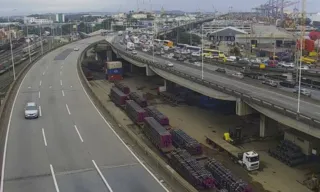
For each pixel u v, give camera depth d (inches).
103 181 1309.1
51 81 3257.9
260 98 2258.9
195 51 6318.9
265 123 2379.4
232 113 3061.0
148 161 1492.4
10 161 1485.0
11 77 4296.3
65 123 2025.1
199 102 3422.7
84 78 3260.3
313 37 6195.9
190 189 1186.0
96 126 1972.2
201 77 3056.1
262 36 7475.4
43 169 1408.7
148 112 2593.5
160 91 3846.0
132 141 1737.2
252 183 1798.7
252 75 3607.3
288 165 1987.0
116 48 5757.9
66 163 1466.5
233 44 7495.1
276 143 2306.8
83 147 1649.9
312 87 3152.1
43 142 1713.8
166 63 4074.8
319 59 5172.2
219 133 2549.2
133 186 1269.7
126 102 2893.7
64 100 2568.9
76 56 5039.4
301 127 1795.0
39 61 4608.8
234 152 2094.0
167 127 2349.9
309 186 1740.9
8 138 1768.0
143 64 4239.7
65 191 1235.2
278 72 3777.1
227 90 2421.3
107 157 1531.7
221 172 1636.3
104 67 5526.6
